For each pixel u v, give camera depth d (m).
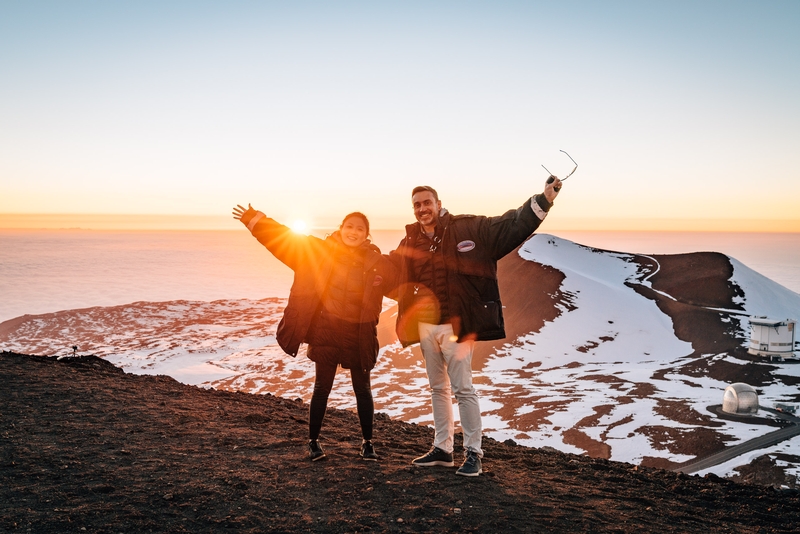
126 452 4.67
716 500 4.77
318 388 4.89
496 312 4.84
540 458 6.09
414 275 5.07
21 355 9.51
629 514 4.08
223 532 3.29
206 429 5.67
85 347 101.19
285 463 4.69
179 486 3.98
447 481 4.51
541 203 4.52
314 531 3.38
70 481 3.96
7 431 5.07
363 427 5.04
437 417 5.02
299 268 4.93
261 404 7.56
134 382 8.15
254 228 4.89
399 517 3.67
